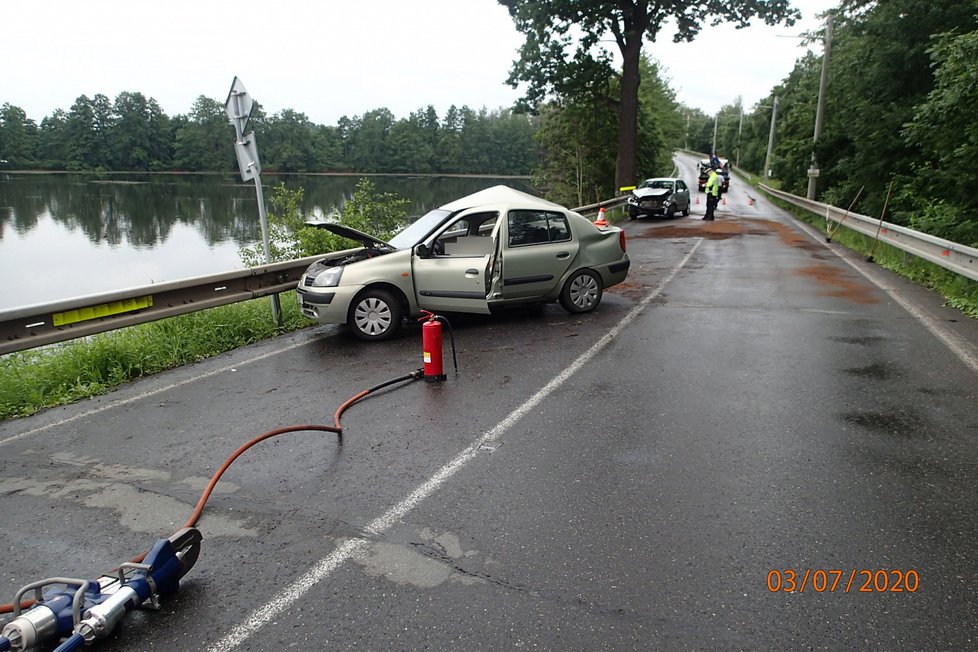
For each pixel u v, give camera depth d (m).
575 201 45.41
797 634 2.69
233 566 3.26
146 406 5.66
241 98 9.12
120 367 6.55
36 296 23.97
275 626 2.82
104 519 3.77
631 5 30.16
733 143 113.81
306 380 6.29
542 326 8.27
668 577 3.07
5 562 3.36
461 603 2.92
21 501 4.00
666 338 7.52
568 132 41.59
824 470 4.12
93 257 32.94
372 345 7.59
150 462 4.51
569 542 3.38
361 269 7.62
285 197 16.17
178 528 3.65
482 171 130.38
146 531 3.63
